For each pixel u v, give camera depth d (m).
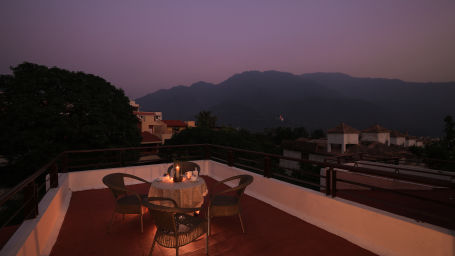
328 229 3.39
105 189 5.72
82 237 3.26
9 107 12.98
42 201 3.42
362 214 3.03
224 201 3.56
